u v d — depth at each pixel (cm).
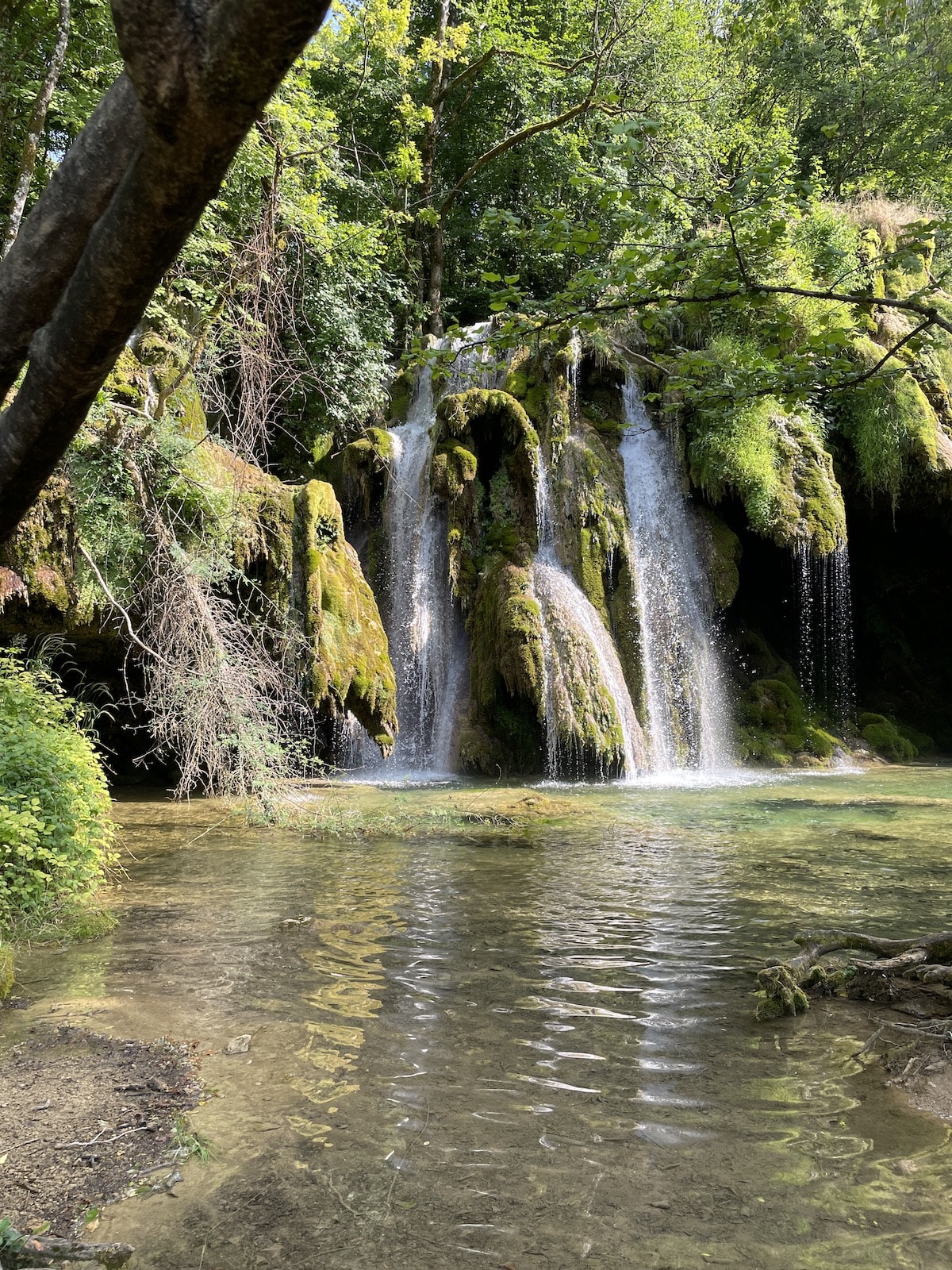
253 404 982
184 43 74
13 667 716
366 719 1273
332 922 583
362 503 1677
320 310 1611
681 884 683
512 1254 242
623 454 1633
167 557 938
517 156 2317
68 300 95
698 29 2219
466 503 1541
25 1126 312
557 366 1622
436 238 2286
